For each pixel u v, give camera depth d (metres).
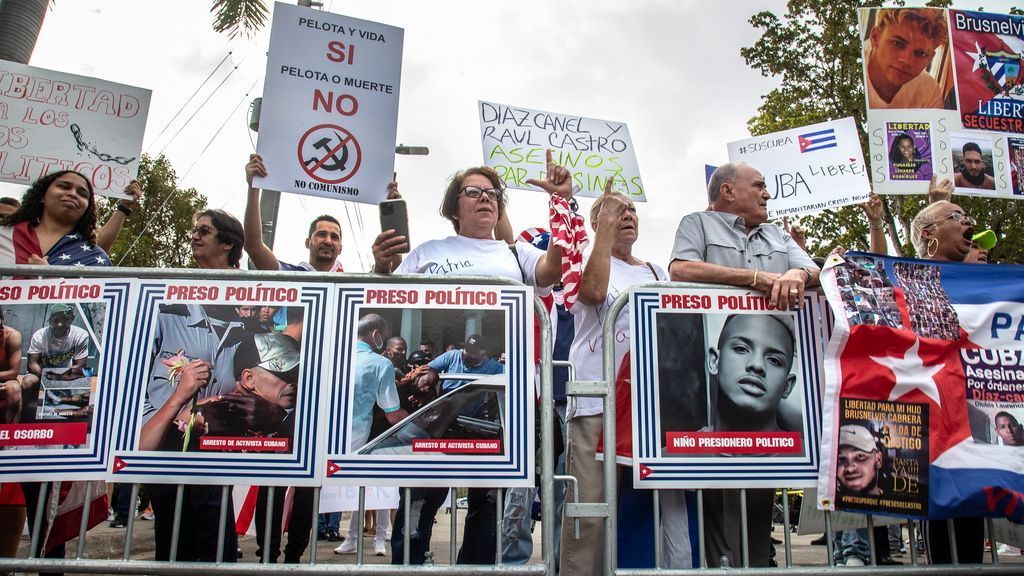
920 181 4.66
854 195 5.38
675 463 2.90
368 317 2.91
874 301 3.09
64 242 3.73
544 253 3.62
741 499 2.90
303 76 3.73
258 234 4.23
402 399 2.84
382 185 3.72
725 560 2.92
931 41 4.83
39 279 2.94
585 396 2.96
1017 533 3.82
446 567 2.69
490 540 3.27
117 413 2.83
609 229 3.39
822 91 17.67
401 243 2.95
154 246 17.30
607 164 5.55
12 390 2.83
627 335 3.45
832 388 3.00
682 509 3.18
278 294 2.94
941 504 2.92
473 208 3.65
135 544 6.16
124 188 4.54
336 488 4.07
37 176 4.35
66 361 2.87
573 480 2.88
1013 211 15.19
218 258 3.99
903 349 3.04
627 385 3.06
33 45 6.13
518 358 2.88
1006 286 3.19
